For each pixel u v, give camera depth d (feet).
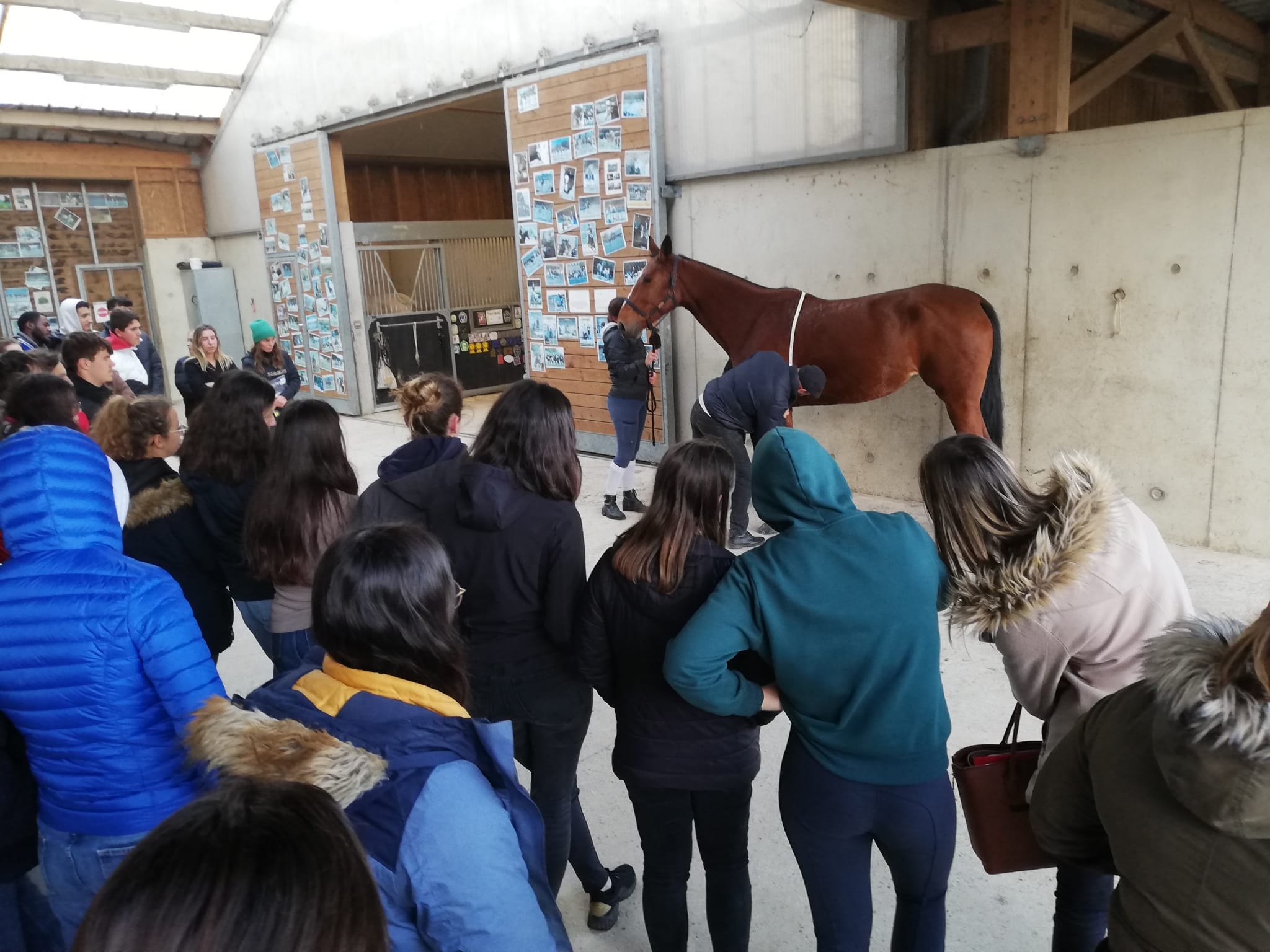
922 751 4.57
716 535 5.06
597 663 5.35
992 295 15.20
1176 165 12.92
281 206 31.04
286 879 1.85
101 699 4.26
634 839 7.85
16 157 31.45
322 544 6.50
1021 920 6.68
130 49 27.48
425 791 3.01
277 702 3.38
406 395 7.73
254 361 18.51
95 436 7.64
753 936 6.65
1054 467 4.79
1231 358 13.04
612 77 19.48
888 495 17.44
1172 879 2.86
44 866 4.68
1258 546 13.41
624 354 16.44
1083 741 3.45
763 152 17.53
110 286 35.04
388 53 25.11
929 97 15.37
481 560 5.60
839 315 14.71
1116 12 15.75
